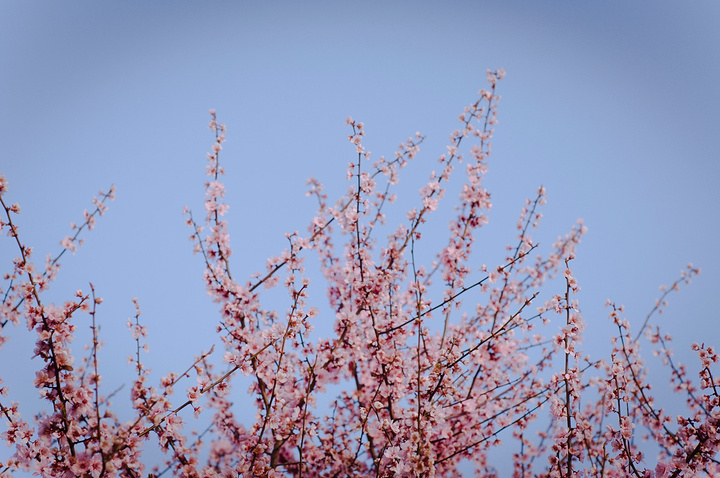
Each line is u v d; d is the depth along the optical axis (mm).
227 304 5934
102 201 5496
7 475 4730
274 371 5621
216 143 6305
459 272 6621
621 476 5480
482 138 6602
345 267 6312
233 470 5402
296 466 6020
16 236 4875
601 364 6188
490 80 6730
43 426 4824
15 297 4820
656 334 6445
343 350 5852
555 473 5738
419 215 6340
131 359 5270
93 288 4812
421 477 5352
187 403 5062
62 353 4828
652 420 5887
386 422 5512
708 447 4906
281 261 6070
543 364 6926
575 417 5691
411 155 6406
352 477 6125
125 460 4840
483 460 6797
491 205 6598
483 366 6391
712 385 5164
